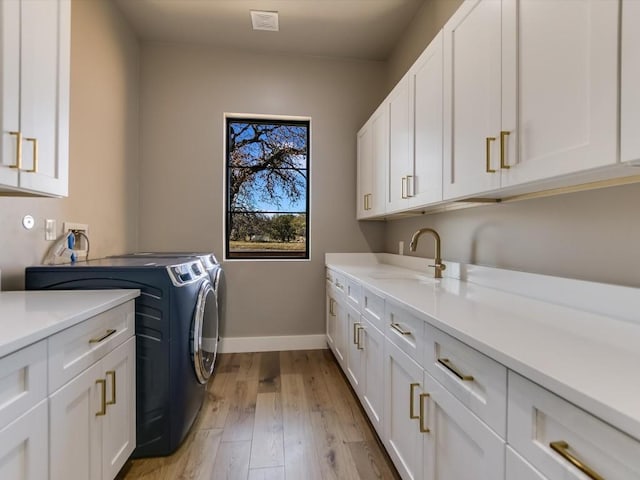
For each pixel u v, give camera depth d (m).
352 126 3.25
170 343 1.62
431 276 2.12
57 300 1.30
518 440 0.71
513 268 1.54
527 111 1.05
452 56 1.49
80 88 2.07
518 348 0.77
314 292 3.22
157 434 1.62
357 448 1.72
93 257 2.23
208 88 3.06
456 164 1.47
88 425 1.17
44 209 1.76
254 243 3.28
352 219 3.26
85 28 2.11
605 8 0.79
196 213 3.06
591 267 1.16
